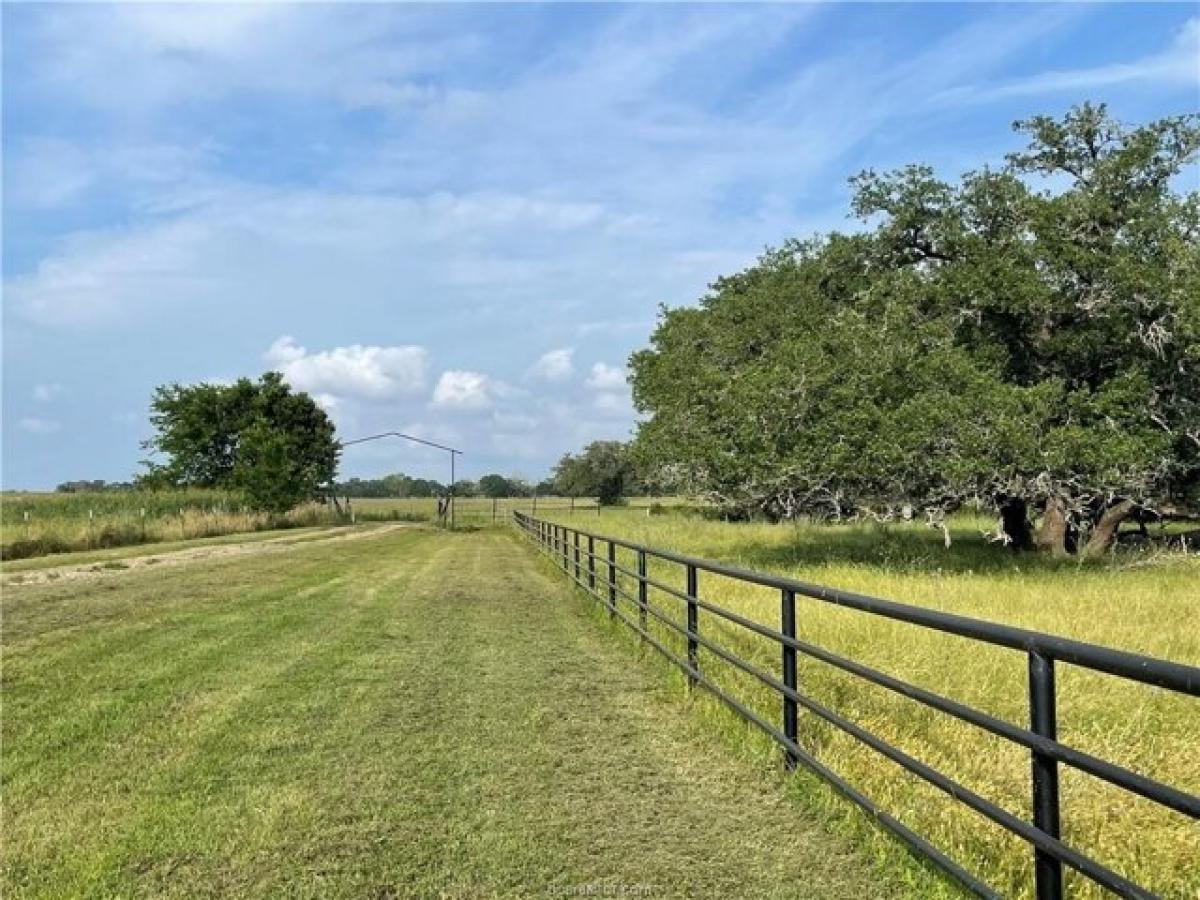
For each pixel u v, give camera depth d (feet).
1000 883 13.26
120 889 14.30
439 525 211.41
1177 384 63.87
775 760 19.63
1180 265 60.29
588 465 296.51
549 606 50.42
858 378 63.82
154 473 225.35
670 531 111.04
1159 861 13.83
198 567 76.38
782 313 88.12
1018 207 68.64
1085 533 74.59
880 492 66.23
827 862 14.96
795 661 19.16
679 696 26.55
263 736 22.98
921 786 17.07
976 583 48.08
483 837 16.26
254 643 37.24
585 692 27.89
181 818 17.31
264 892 14.17
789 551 75.87
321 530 166.81
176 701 26.86
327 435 240.32
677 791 18.57
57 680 29.86
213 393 229.25
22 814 17.60
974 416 60.54
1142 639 30.04
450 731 23.40
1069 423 61.82
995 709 21.15
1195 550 74.84
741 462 65.72
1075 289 65.26
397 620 44.34
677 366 92.73
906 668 24.79
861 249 81.41
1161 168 67.31
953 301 68.74
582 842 16.01
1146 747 18.45
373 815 17.42
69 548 99.66
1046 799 10.73
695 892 13.99
